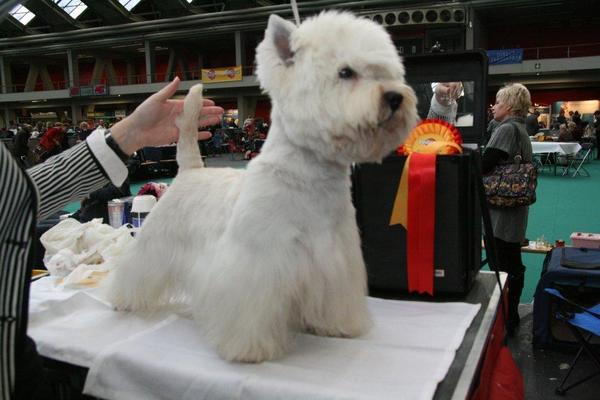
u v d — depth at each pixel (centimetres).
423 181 203
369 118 135
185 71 3722
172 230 192
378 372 143
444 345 161
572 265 393
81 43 3609
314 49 142
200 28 3259
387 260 214
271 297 147
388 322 184
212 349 160
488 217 211
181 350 159
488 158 412
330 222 157
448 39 2706
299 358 153
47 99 3803
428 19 2538
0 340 115
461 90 248
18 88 4181
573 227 809
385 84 140
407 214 208
